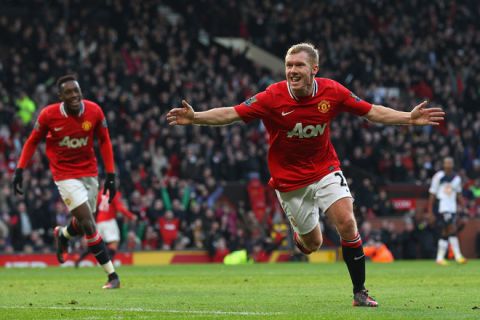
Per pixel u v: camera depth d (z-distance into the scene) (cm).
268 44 9756
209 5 9869
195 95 7912
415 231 6869
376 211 7244
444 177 5431
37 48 7738
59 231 3300
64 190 3052
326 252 6725
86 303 2425
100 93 7331
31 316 2020
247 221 6744
